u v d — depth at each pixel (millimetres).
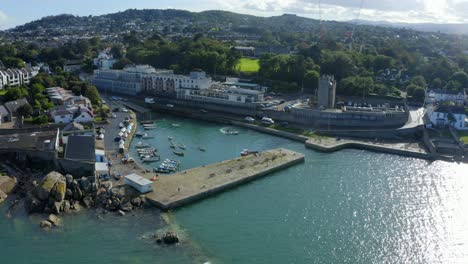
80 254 94188
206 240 101000
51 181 119000
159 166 150125
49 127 178625
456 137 180625
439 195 131000
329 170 152750
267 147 181500
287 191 132500
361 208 120750
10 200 120438
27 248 96312
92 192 120625
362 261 94125
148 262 91375
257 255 95250
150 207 117500
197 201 123375
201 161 160125
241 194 129500
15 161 139625
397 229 108812
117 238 101000
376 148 178750
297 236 104188
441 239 104625
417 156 170375
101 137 175000
